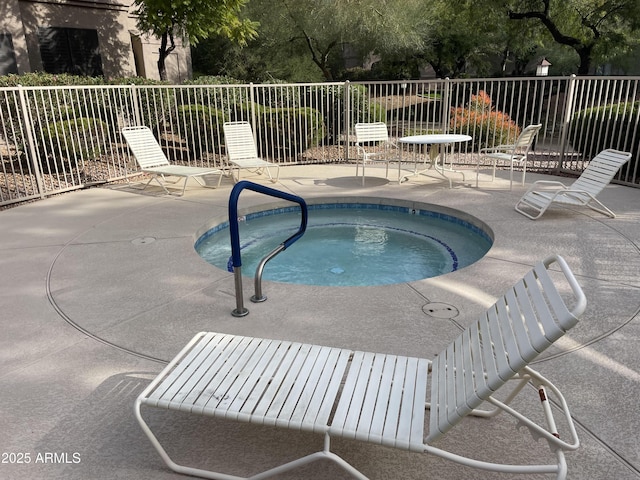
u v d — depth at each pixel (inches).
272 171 335.6
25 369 104.7
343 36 614.9
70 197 262.8
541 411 89.3
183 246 182.9
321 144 424.5
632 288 140.8
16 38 405.4
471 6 600.1
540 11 567.2
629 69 750.5
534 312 69.5
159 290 144.2
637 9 510.3
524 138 261.4
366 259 197.8
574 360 105.3
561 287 141.8
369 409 72.2
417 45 632.4
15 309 133.2
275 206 252.8
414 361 85.9
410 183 291.6
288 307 131.8
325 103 431.5
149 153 279.6
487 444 81.6
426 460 78.5
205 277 153.6
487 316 82.4
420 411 72.0
